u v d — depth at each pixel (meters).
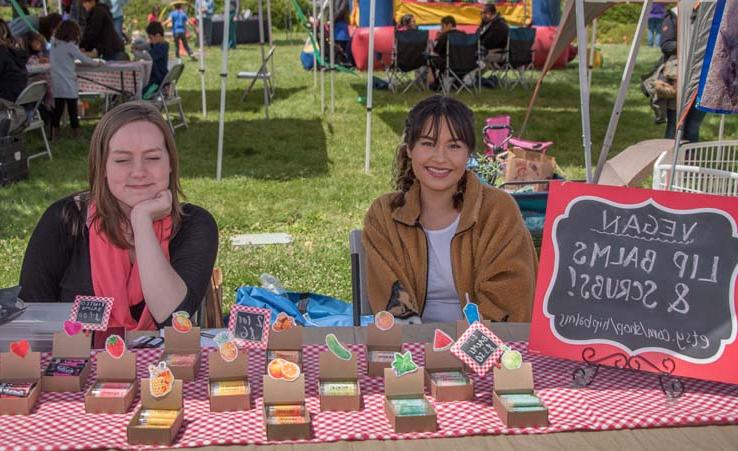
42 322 2.11
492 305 2.66
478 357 1.82
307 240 6.06
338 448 1.60
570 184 2.03
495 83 13.69
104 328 1.94
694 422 1.70
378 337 2.02
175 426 1.63
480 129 10.21
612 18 23.53
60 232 2.50
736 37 3.59
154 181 2.34
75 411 1.75
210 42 21.55
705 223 1.92
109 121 2.34
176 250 2.51
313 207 6.89
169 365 1.89
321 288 5.09
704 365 1.86
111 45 10.61
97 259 2.44
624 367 1.92
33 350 2.02
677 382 1.86
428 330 2.22
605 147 5.03
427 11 15.12
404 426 1.65
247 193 7.28
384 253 2.75
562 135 10.11
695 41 4.02
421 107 2.61
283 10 25.52
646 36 22.39
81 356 1.92
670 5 8.77
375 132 10.07
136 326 2.45
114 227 2.42
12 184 7.45
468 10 15.25
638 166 5.58
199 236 2.53
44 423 1.69
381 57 14.40
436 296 2.78
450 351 1.86
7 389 1.75
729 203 1.91
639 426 1.69
